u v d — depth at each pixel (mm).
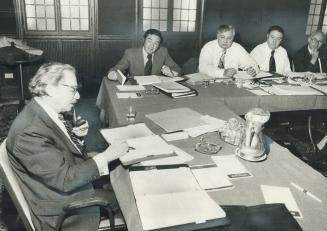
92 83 6418
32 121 1602
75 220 1703
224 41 4078
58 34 6059
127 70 4145
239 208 1378
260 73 3963
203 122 2391
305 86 3484
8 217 2666
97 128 4535
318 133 3986
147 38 3863
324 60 4562
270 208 1371
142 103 2859
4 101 5641
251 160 1848
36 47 6035
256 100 3123
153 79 3607
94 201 1595
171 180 1579
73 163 1750
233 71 3775
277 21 7117
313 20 7527
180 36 6742
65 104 1720
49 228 1682
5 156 1575
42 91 1651
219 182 1623
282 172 1749
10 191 1521
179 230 1251
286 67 4367
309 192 1566
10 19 5738
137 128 2205
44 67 1678
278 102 3176
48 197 1658
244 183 1632
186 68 4332
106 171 1723
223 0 6688
